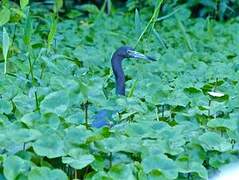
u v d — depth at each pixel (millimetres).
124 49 10164
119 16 16969
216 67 11469
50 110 7672
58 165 6953
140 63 12289
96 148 6930
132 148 7043
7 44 9031
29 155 6750
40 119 7301
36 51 12320
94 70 11367
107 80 10352
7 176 6316
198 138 7234
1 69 10820
